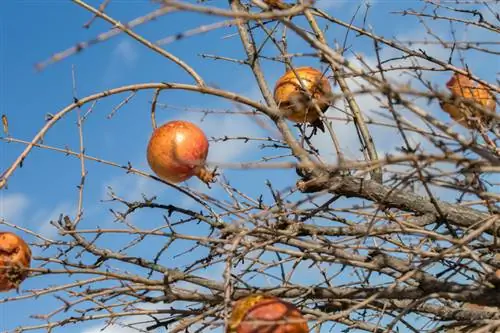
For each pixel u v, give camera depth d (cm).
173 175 347
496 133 318
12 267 318
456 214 384
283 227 366
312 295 360
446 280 338
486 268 307
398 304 376
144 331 360
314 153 398
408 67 336
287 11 250
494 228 330
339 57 267
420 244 359
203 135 351
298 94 386
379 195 380
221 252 311
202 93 353
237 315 295
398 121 265
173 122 353
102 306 343
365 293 357
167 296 350
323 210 363
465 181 314
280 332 284
